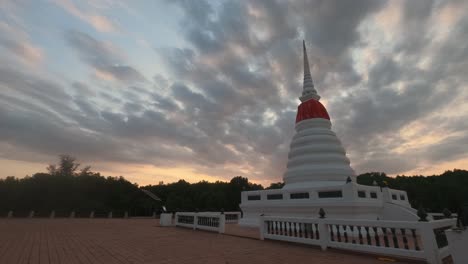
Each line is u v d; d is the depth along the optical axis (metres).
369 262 9.96
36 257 10.95
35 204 56.69
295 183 26.62
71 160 71.38
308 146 27.12
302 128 29.50
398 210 22.20
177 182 92.31
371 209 21.78
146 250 12.70
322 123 28.70
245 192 30.95
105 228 25.92
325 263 9.75
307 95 31.59
